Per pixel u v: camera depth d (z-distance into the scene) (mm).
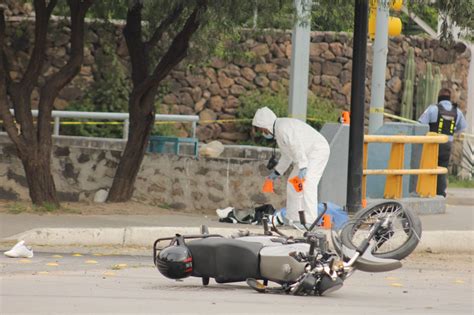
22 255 37156
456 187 75438
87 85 73250
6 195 50250
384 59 60250
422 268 38625
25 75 47688
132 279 32469
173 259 27812
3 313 24141
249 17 45938
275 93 77188
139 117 50438
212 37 55594
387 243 31656
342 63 79125
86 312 24469
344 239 29906
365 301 28375
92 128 72375
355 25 47969
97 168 51438
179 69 75438
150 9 50062
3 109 47125
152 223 45000
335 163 49938
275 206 50625
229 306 25938
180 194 51469
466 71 83375
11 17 72125
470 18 45750
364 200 49031
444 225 48125
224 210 46812
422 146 54438
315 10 50031
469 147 81188
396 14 64188
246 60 76562
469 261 41250
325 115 76062
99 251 40031
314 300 27703
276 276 27891
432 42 82125
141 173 51875
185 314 24453
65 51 72562
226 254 27984
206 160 51281
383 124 58750
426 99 80312
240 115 76062
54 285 30094
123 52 74000
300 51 56344
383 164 53750
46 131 47875
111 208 49125
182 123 75250
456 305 28422
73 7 47938
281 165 44500
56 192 49844
